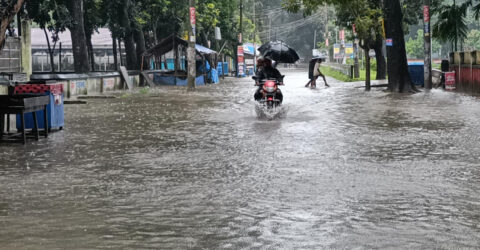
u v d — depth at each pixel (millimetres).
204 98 28719
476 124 16531
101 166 10688
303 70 91125
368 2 33750
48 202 7996
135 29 44188
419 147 12539
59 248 5977
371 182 9094
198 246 6023
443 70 35062
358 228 6637
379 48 46531
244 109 22266
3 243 6152
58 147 13078
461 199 7992
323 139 13844
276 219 7039
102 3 42094
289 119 18312
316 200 7973
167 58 56812
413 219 7004
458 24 35219
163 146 13047
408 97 27422
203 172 10023
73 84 29906
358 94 30312
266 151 12188
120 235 6434
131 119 18922
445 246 5977
